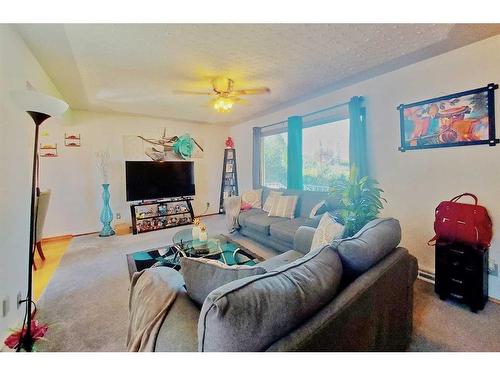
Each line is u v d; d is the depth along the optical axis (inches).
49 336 65.7
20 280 72.2
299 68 103.4
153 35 76.4
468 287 76.5
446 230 83.8
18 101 53.7
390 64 100.7
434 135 95.3
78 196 171.6
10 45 68.7
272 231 120.9
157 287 44.6
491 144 81.0
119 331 67.9
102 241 153.1
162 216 194.2
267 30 74.2
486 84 81.2
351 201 86.4
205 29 73.3
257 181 200.2
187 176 203.6
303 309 30.9
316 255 42.1
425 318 71.9
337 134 142.8
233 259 103.3
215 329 25.8
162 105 161.3
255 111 181.9
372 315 41.2
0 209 61.1
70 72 104.7
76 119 170.9
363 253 44.8
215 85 115.3
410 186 103.9
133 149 192.1
